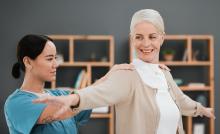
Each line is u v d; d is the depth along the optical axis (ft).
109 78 4.81
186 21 17.21
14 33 16.74
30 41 6.07
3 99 16.69
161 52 17.12
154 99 4.87
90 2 16.98
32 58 6.08
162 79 5.09
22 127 5.75
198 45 17.30
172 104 4.91
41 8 16.83
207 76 17.10
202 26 17.26
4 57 16.71
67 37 16.10
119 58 17.02
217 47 17.30
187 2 17.21
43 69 6.11
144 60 5.02
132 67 4.91
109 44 16.81
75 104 4.26
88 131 17.01
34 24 16.80
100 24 16.98
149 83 4.91
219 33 17.29
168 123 4.83
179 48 17.24
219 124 17.25
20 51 6.17
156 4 17.13
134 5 17.06
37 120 5.77
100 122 17.06
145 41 4.81
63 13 16.90
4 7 16.71
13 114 5.86
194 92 17.30
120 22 17.03
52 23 16.87
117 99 4.67
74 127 6.70
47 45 6.12
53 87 16.31
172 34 17.19
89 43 17.15
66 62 16.21
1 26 16.69
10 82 16.76
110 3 17.02
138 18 4.81
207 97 17.11
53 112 5.62
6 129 16.65
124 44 17.03
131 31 4.91
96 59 17.13
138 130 4.73
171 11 17.17
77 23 16.93
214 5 17.30
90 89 4.48
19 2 16.76
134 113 4.78
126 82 4.79
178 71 17.28
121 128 4.88
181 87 16.37
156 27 4.77
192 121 17.10
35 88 6.24
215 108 17.25
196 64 16.34
